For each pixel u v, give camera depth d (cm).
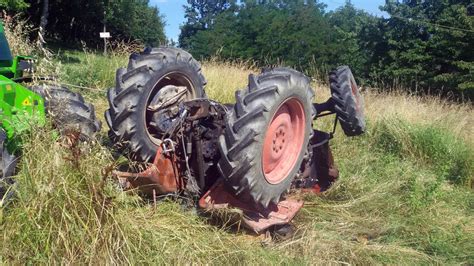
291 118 452
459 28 2031
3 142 367
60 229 328
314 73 1498
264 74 423
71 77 880
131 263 338
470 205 644
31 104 421
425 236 512
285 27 2552
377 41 2359
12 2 1888
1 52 500
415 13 2298
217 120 449
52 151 352
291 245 434
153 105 455
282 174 442
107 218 344
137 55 457
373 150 792
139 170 436
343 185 590
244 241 420
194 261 372
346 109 568
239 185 398
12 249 323
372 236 498
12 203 342
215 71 1041
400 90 1362
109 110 458
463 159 762
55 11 3528
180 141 434
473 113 1119
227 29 2777
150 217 398
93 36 3872
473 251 495
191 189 435
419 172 688
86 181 348
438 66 2116
